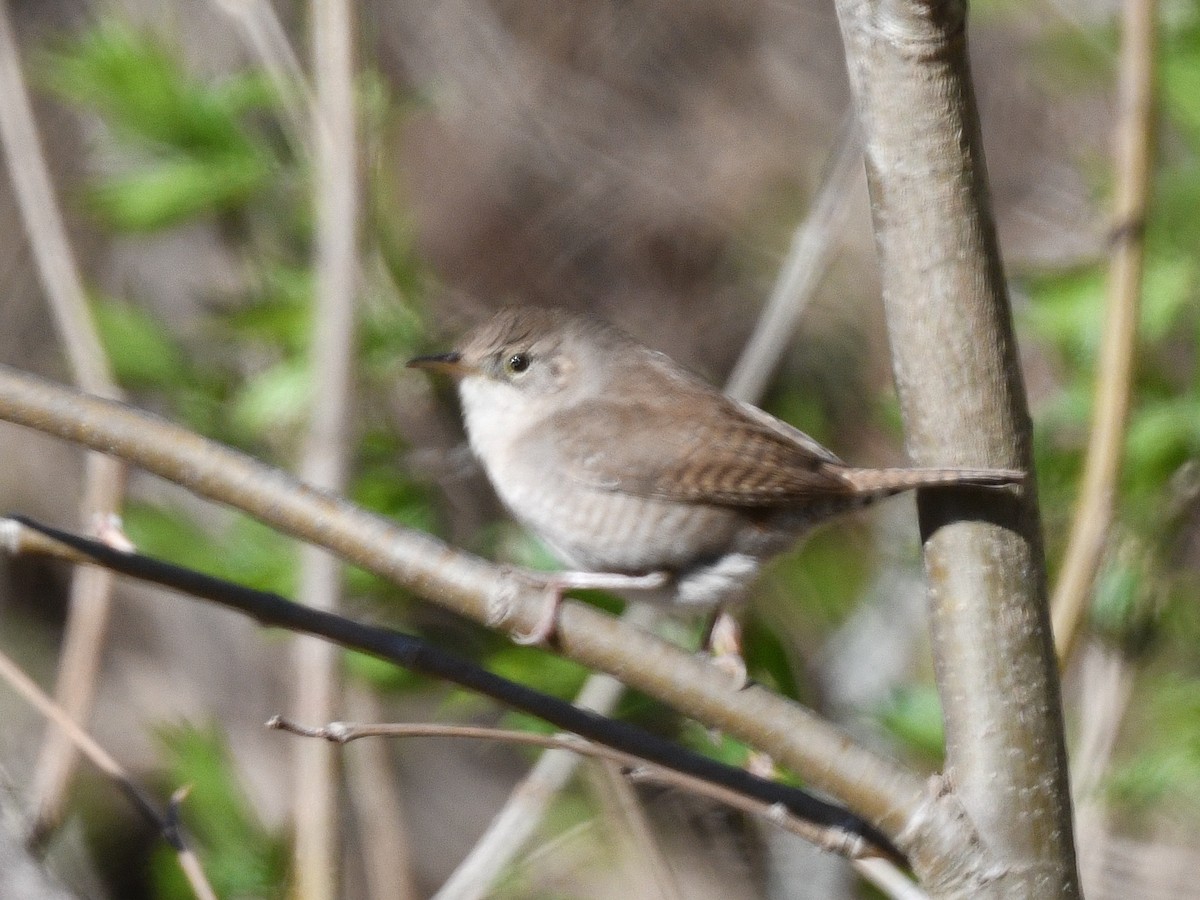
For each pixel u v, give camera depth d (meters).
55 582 16.62
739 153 16.28
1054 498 9.95
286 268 10.84
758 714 6.07
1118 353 7.55
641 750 6.27
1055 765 6.05
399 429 10.73
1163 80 10.16
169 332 11.22
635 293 15.88
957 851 5.93
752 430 8.05
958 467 6.04
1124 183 7.72
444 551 6.24
